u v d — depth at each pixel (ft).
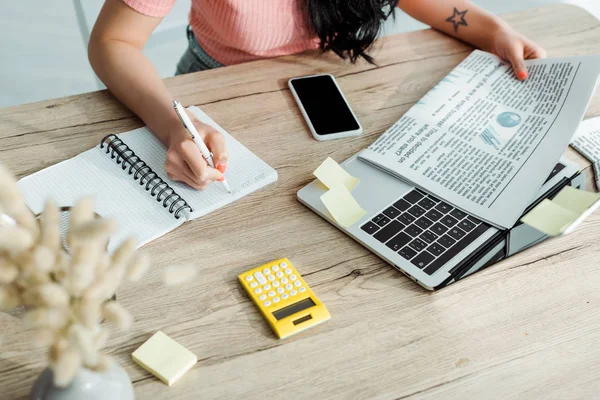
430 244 2.51
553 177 2.79
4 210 1.45
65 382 1.39
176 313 2.26
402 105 3.32
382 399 2.03
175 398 2.01
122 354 2.11
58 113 3.11
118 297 2.28
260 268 2.40
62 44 7.09
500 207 2.64
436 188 2.73
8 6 7.47
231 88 3.34
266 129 3.10
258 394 2.03
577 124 3.00
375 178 2.82
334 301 2.33
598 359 2.17
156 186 2.69
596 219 2.68
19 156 2.85
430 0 3.84
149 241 2.50
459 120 3.13
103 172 2.78
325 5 3.43
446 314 2.30
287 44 4.03
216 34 4.01
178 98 3.24
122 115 3.14
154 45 6.89
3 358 2.08
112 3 3.29
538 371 2.13
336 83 3.42
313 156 2.97
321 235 2.59
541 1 7.82
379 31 3.74
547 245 2.54
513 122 3.09
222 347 2.16
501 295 2.36
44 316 1.36
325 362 2.13
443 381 2.09
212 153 2.79
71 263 1.42
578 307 2.34
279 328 2.19
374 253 2.51
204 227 2.58
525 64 3.52
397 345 2.19
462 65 3.55
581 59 3.34
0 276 1.40
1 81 6.61
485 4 7.74
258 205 2.70
